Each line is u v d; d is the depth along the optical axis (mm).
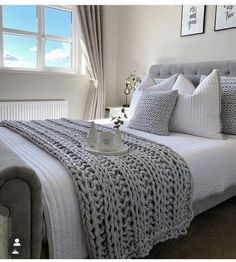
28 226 1018
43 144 1601
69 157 1372
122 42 3990
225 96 2225
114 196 1226
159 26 3398
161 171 1443
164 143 1862
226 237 1787
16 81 3348
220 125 2102
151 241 1375
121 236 1237
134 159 1446
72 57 3877
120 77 4098
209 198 1830
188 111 2184
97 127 2293
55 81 3658
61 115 3709
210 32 2852
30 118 3436
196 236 1790
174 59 3254
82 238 1169
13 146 1640
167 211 1455
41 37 3555
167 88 2607
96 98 3873
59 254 1107
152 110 2270
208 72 2686
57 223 1103
